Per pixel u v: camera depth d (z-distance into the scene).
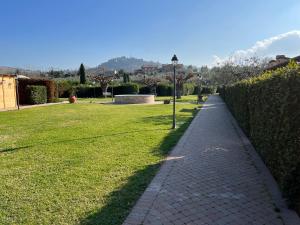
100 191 5.20
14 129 12.31
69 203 4.72
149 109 22.12
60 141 9.55
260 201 4.76
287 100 4.70
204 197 4.93
